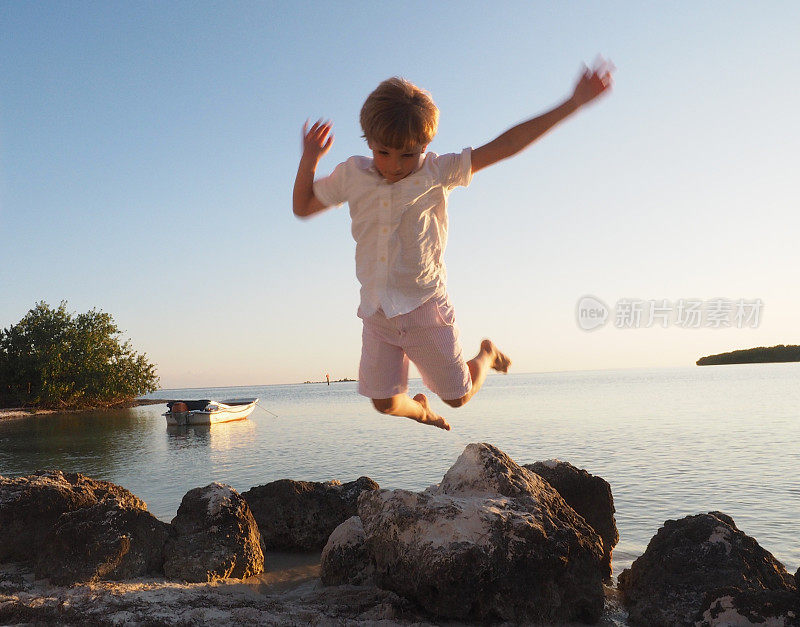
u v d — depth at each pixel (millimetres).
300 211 3260
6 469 23109
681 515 12938
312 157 3178
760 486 15578
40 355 65250
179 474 21094
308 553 10531
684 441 25578
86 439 35844
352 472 20078
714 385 98938
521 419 41250
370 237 3186
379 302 3186
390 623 6812
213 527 9164
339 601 7867
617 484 16516
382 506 7734
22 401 65438
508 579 6941
